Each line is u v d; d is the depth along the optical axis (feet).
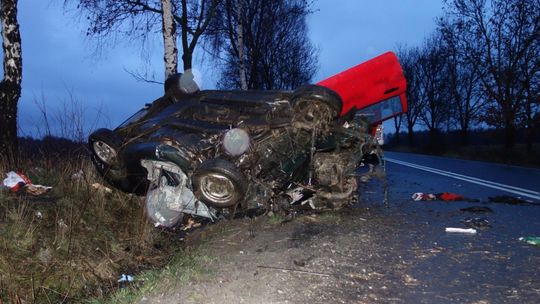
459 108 131.64
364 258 16.26
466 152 98.17
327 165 22.48
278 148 20.27
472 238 19.25
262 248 17.67
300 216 23.43
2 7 26.11
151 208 20.81
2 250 15.38
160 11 39.75
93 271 16.08
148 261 17.94
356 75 25.05
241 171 19.13
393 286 13.50
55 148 25.84
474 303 12.26
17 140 25.99
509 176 47.44
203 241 19.36
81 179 23.17
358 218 23.52
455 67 128.36
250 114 21.39
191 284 13.50
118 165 21.52
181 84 24.34
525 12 79.71
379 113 27.14
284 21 77.66
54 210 19.20
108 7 37.93
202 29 46.11
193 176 18.30
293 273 14.52
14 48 26.25
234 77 78.28
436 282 13.85
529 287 13.38
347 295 12.75
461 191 34.88
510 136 87.66
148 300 12.52
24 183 21.81
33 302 14.08
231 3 59.16
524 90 81.51
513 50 81.76
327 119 20.99
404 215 24.53
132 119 23.88
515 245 18.04
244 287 13.23
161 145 19.62
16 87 26.13
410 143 175.42
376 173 23.76
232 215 19.57
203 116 22.08
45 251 16.19
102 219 20.42
